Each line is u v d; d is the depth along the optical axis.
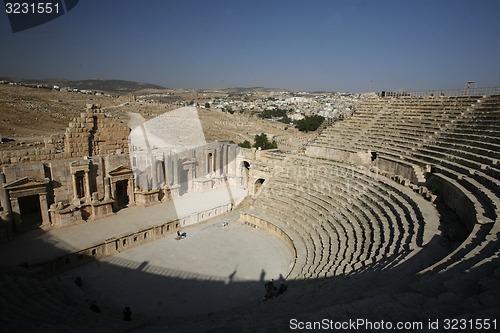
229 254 29.45
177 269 26.73
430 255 15.37
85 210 33.03
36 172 29.81
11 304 17.83
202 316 19.53
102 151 36.25
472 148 26.08
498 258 11.36
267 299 20.72
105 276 25.56
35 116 85.38
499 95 31.94
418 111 39.28
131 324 17.03
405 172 29.72
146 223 33.16
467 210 19.17
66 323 15.73
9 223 27.72
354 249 21.91
